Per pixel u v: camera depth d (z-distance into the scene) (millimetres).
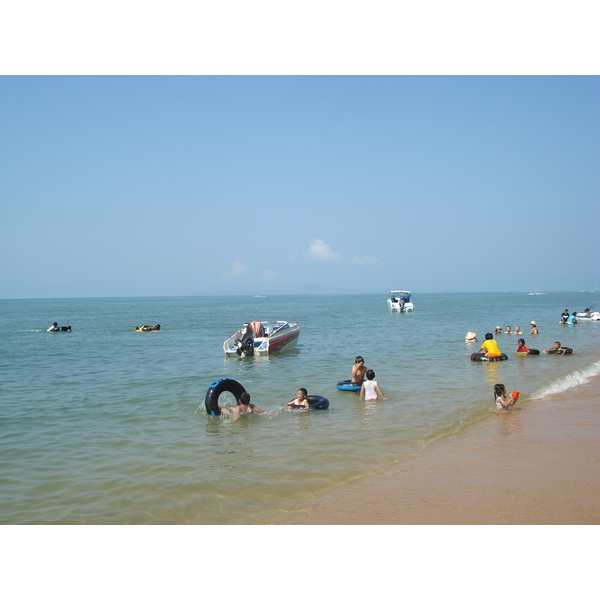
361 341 25766
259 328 21094
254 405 11008
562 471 6770
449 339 26203
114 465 7352
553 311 60438
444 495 5996
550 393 12219
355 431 9008
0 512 5746
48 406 11531
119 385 14227
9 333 35438
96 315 68250
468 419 9781
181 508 5781
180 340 28953
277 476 6746
